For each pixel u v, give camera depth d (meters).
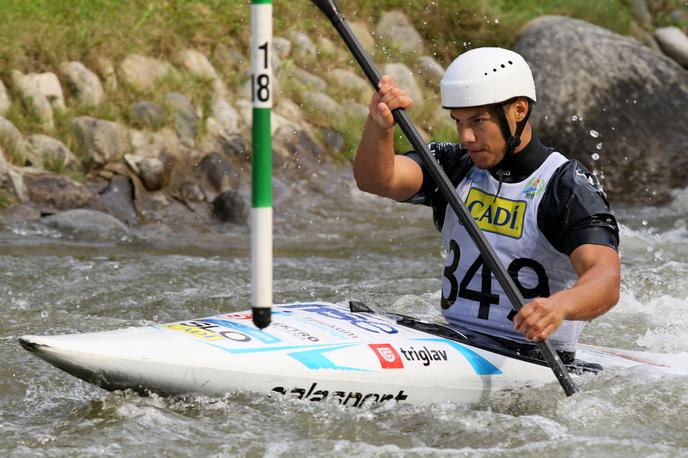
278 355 11.67
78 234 26.48
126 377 11.18
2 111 30.52
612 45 43.66
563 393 12.73
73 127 30.86
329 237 29.20
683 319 19.67
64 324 17.98
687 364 14.83
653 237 31.27
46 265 22.23
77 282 21.03
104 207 28.77
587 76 42.09
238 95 36.12
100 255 23.97
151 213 29.23
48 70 32.41
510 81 12.37
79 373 11.09
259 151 10.01
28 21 33.09
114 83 33.38
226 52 37.28
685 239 31.02
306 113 36.75
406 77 40.28
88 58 33.41
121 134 31.39
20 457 10.80
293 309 13.23
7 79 31.38
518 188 12.71
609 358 14.50
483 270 13.05
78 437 11.30
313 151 35.38
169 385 11.37
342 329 12.54
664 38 47.28
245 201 29.98
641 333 18.53
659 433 11.91
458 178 13.38
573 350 13.39
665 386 13.20
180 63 35.47
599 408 12.40
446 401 12.38
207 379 11.40
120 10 35.59
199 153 32.28
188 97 34.38
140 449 10.92
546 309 11.33
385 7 42.75
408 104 12.80
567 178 12.36
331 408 11.87
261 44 9.95
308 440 11.21
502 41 43.41
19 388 13.64
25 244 24.78
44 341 10.90
